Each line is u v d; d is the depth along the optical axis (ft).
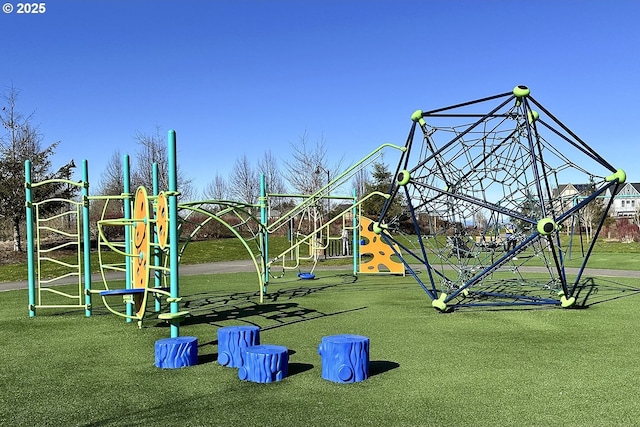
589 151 29.66
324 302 36.68
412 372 18.33
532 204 32.76
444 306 30.91
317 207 90.33
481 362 19.69
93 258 78.13
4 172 81.51
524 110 28.66
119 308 34.78
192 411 14.70
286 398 15.61
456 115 30.81
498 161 33.83
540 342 23.03
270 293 42.32
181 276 57.16
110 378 18.25
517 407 14.66
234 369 19.19
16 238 80.89
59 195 83.82
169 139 23.07
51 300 39.01
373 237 58.34
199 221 122.52
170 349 19.53
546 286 36.32
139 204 28.14
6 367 19.95
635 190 222.28
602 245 98.48
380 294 41.06
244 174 132.87
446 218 35.94
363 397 15.61
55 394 16.57
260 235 43.34
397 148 41.57
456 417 13.93
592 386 16.53
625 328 25.89
